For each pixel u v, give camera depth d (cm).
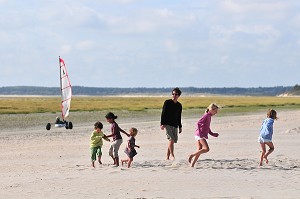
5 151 2384
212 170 1582
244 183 1336
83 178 1466
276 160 1831
